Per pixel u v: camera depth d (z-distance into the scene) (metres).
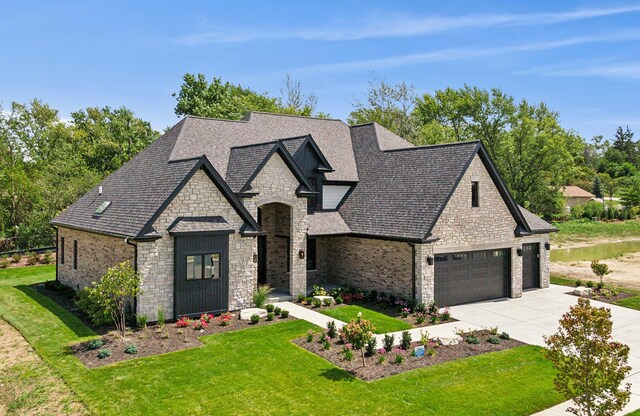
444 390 12.98
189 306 19.30
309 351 15.83
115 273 16.59
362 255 24.52
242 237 20.98
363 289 24.36
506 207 24.62
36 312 20.66
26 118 55.41
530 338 17.86
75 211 26.72
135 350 15.48
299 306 22.12
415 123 62.78
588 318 9.79
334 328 17.36
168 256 18.94
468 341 17.05
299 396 12.51
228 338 17.05
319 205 26.28
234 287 20.78
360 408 11.89
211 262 19.88
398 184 25.19
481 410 11.91
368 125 31.56
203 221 19.78
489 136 62.41
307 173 25.86
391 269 22.75
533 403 12.34
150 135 61.81
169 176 20.48
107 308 16.95
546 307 22.86
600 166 147.88
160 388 12.92
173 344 16.33
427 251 21.36
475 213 23.38
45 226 38.09
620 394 9.67
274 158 22.39
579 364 9.92
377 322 19.52
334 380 13.48
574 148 65.75
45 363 14.76
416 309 20.95
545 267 27.81
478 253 23.94
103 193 26.02
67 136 59.34
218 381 13.38
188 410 11.75
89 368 14.24
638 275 33.72
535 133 59.69
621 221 79.31
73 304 22.11
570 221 77.44
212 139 25.53
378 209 24.70
